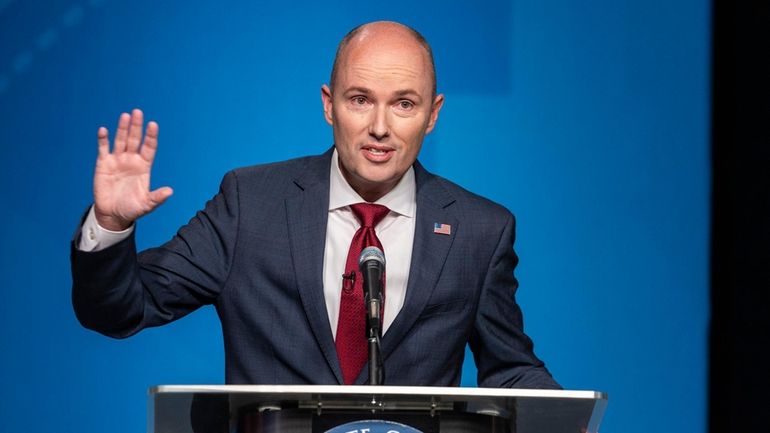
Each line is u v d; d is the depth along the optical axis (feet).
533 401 13.61
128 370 31.53
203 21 32.17
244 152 31.91
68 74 31.78
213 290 19.66
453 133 32.17
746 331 31.78
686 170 32.48
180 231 20.20
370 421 13.73
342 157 18.95
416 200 20.56
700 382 32.17
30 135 31.60
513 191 32.22
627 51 32.71
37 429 31.17
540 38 32.55
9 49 31.63
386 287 19.77
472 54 32.37
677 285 32.35
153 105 31.86
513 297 21.20
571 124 32.42
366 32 18.81
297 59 32.24
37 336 31.35
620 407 32.12
